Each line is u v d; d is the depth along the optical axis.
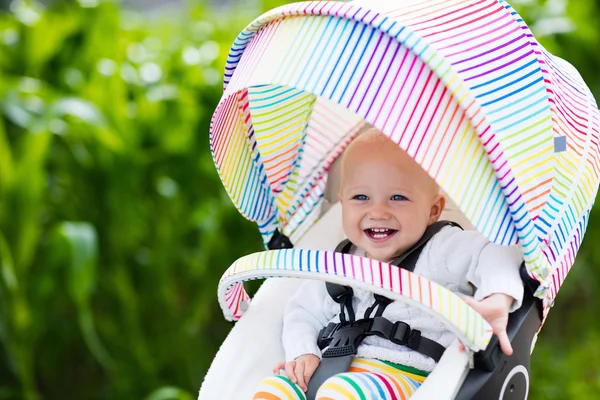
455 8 1.65
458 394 1.51
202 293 3.31
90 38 3.44
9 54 3.38
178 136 3.24
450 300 1.49
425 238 1.89
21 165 2.93
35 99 3.07
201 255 3.29
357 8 1.52
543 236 1.64
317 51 1.53
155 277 3.29
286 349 1.87
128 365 3.26
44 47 3.37
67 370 3.39
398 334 1.76
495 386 1.55
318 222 2.21
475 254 1.80
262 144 2.00
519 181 1.57
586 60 3.81
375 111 1.46
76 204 3.25
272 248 2.14
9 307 2.99
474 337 1.49
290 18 1.61
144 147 3.25
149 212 3.30
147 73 3.45
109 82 3.22
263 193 2.06
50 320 3.27
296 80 1.51
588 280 3.94
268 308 1.99
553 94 1.68
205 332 3.57
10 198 2.95
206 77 3.30
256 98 1.93
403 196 1.83
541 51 1.72
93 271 3.00
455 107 1.49
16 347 3.05
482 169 1.51
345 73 1.49
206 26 3.84
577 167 1.74
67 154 3.22
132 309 3.24
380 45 1.50
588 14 3.82
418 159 1.46
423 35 1.58
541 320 1.73
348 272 1.49
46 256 3.06
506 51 1.63
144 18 5.38
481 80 1.56
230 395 1.80
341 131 2.16
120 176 3.16
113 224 3.21
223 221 3.35
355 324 1.83
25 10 3.53
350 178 1.88
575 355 3.77
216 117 1.77
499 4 1.70
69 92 3.37
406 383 1.70
